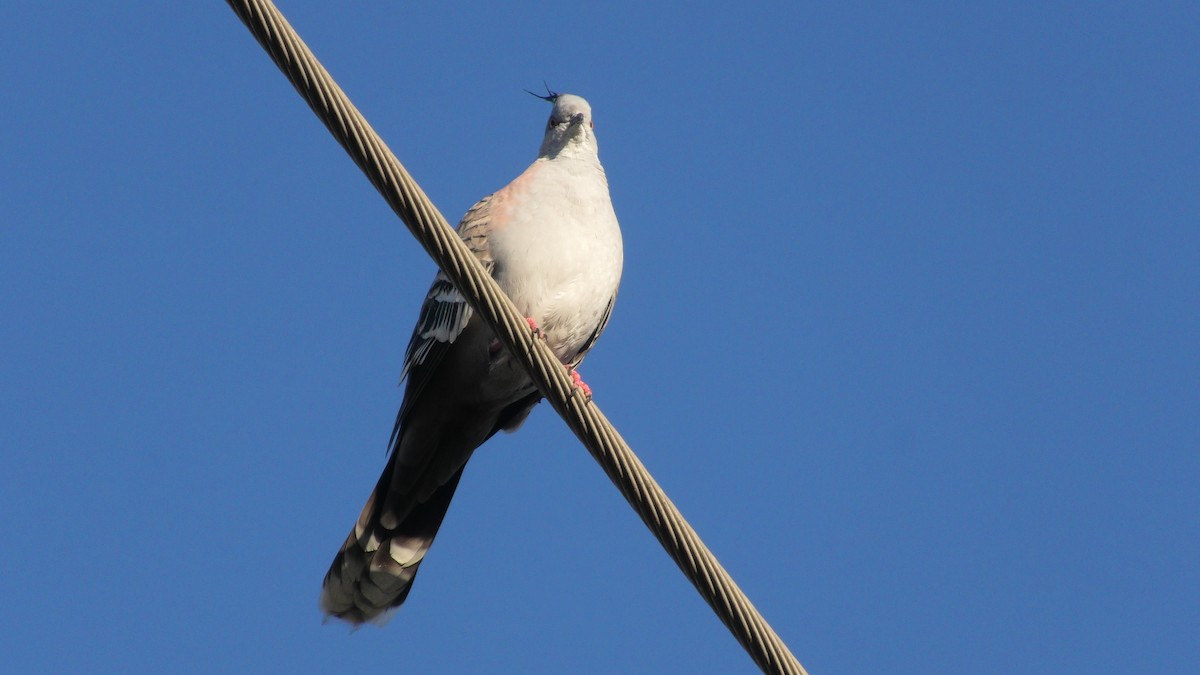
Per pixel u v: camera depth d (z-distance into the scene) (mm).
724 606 8273
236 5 7539
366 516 12281
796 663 8250
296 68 7688
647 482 8461
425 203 8156
